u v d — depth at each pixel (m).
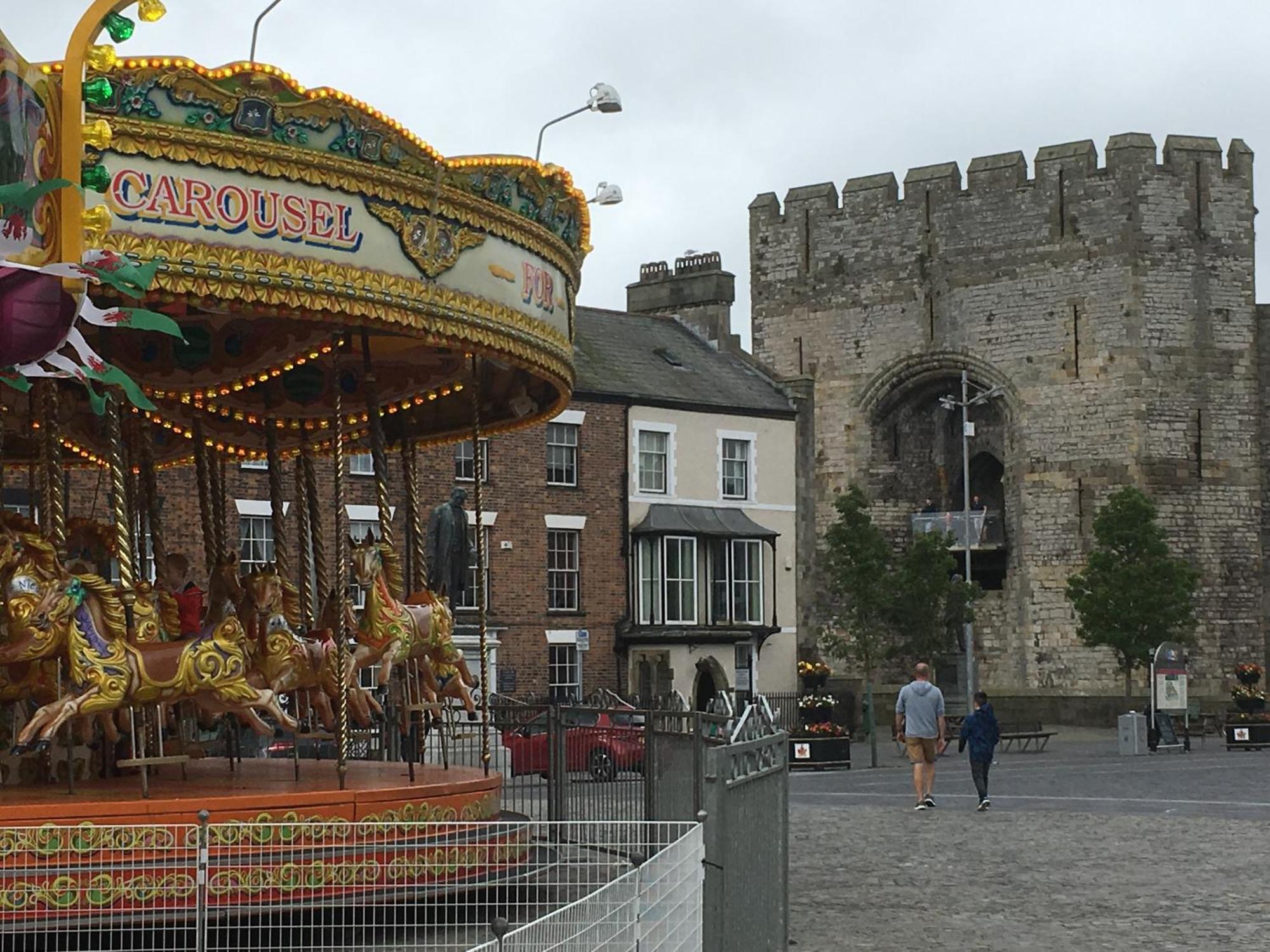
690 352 53.53
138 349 15.48
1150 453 61.88
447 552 28.34
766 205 69.50
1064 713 59.22
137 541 17.73
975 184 65.00
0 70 10.08
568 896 12.00
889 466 67.19
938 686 63.88
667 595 48.19
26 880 11.16
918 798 25.86
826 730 39.44
